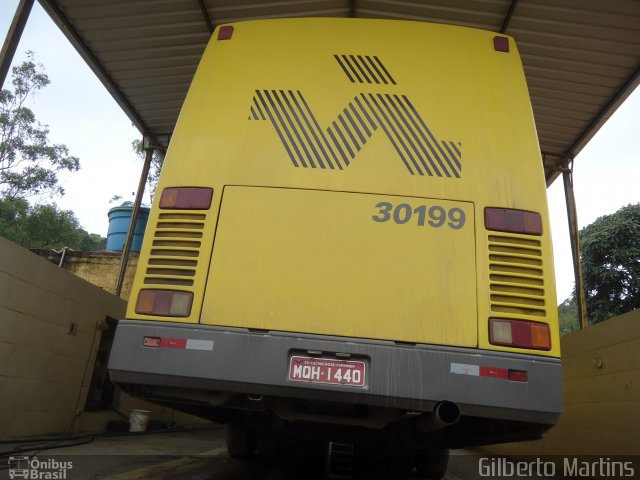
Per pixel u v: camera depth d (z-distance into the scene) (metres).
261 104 3.45
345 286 2.91
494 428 3.26
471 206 3.09
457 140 3.28
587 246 14.57
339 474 3.87
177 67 7.59
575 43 6.53
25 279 5.71
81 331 6.97
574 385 7.29
